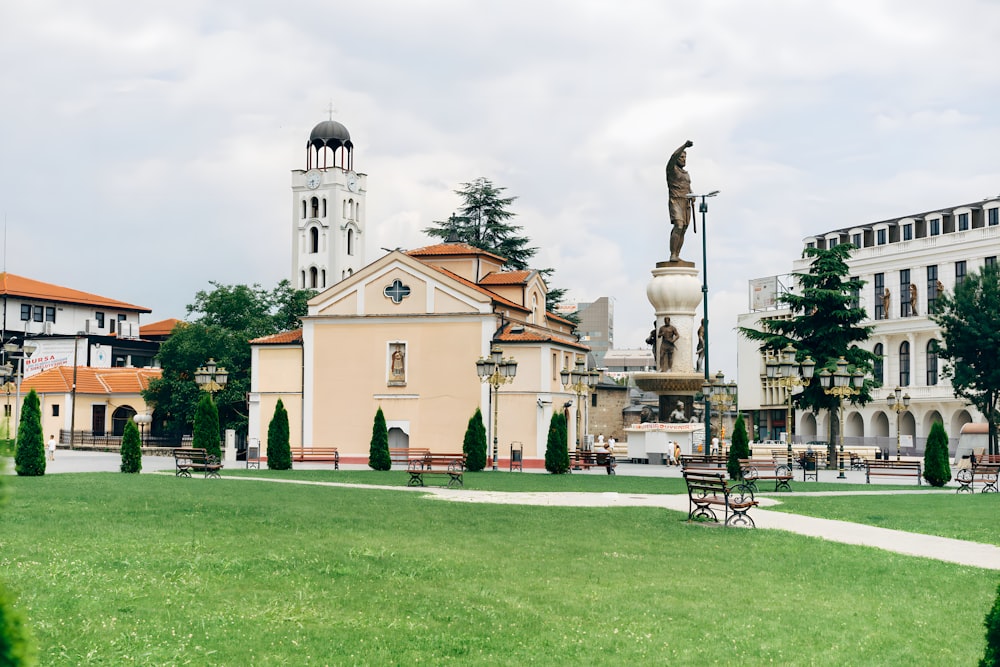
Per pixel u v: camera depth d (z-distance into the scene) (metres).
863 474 54.31
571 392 63.00
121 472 40.66
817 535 22.80
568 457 48.28
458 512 25.41
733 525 24.28
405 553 17.92
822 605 14.84
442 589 15.04
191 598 13.58
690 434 60.75
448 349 60.03
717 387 53.19
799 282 66.19
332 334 61.94
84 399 80.31
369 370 61.22
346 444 61.28
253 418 62.91
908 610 14.60
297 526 21.12
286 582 14.92
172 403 75.81
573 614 13.82
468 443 49.25
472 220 92.62
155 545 17.52
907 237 107.19
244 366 76.88
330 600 13.96
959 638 13.04
